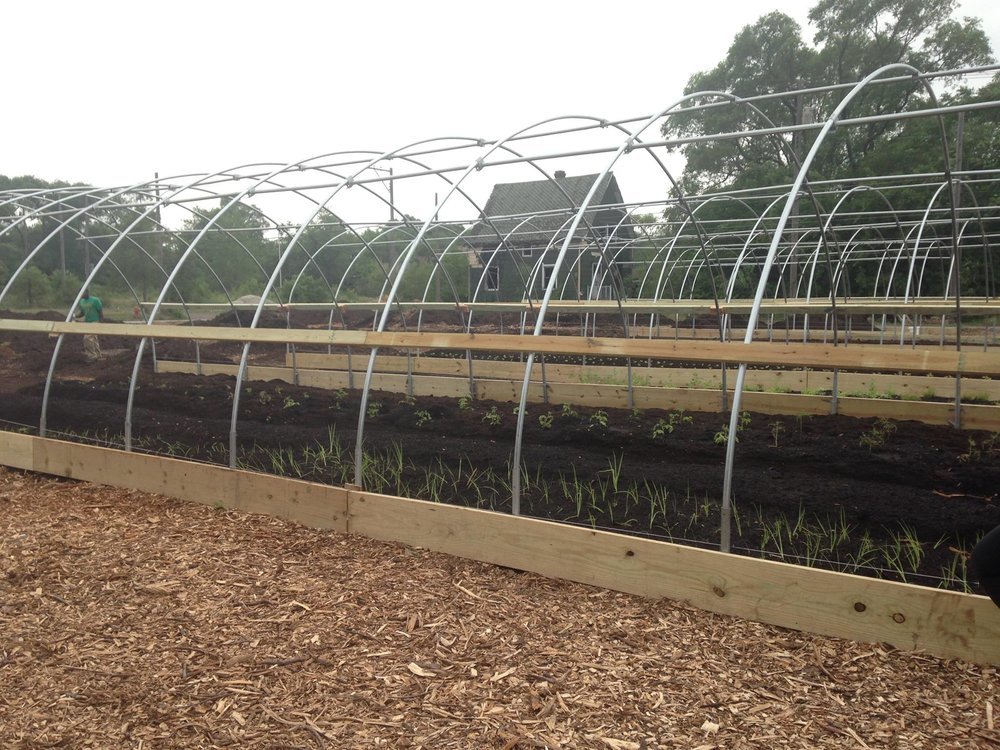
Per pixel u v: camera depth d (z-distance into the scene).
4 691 3.21
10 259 19.73
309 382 11.21
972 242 18.33
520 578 4.39
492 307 10.48
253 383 9.69
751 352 3.91
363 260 25.14
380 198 9.54
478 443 6.53
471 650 3.53
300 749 2.79
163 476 6.14
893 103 27.70
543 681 3.24
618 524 4.72
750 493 4.96
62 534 5.23
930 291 23.55
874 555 4.15
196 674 3.35
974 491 5.19
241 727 2.94
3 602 4.13
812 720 2.92
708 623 3.76
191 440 7.17
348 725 2.94
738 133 5.22
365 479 5.79
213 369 12.35
